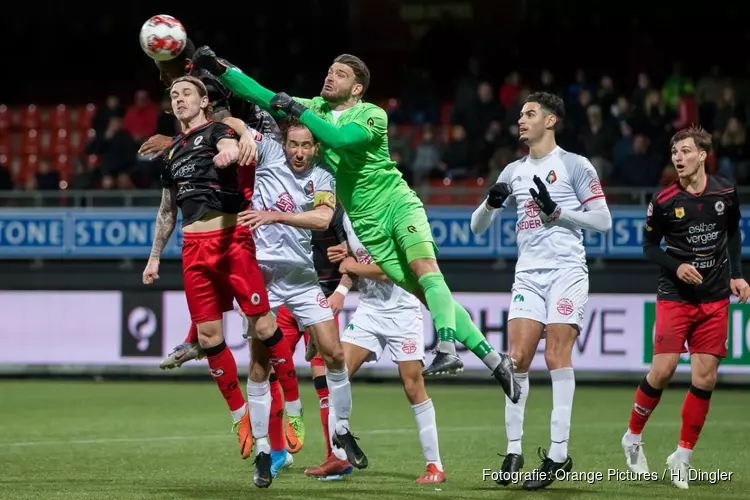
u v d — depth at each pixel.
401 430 29.88
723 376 40.38
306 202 21.33
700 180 20.95
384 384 43.34
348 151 19.44
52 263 44.12
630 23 60.19
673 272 21.08
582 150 48.66
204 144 18.80
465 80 53.81
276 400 21.14
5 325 44.09
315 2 62.34
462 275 42.34
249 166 19.11
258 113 22.31
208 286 19.11
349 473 21.48
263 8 62.69
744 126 51.25
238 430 19.61
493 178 48.03
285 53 62.50
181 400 37.44
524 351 20.23
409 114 55.44
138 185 50.50
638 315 41.12
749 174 48.06
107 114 53.81
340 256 22.58
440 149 51.16
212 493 19.19
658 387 21.12
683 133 20.94
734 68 60.12
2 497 18.70
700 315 20.94
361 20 61.53
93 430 29.75
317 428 30.36
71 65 63.12
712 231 20.83
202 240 18.89
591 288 41.62
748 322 40.16
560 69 59.94
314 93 61.06
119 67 62.88
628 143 47.62
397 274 19.98
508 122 50.69
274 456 21.22
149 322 43.47
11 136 58.50
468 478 21.39
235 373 19.48
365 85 20.20
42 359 43.91
